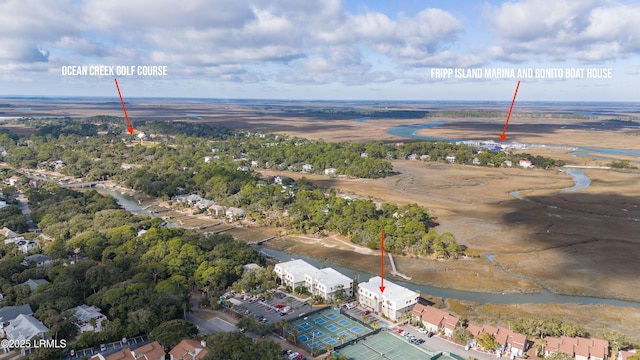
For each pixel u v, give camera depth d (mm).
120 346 125562
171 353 117750
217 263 173250
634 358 113312
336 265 196500
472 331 132000
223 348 111375
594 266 189875
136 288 144625
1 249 190000
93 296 144250
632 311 152750
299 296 162625
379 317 147875
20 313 133750
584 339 123688
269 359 111750
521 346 123312
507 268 189250
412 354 125438
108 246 192125
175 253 177500
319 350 125000
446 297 165125
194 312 147875
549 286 172625
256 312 149250
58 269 163000
